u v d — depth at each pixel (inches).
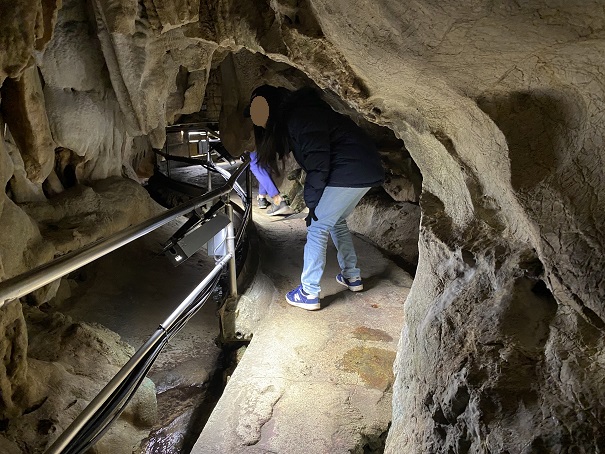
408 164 205.9
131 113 139.6
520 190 50.2
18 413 83.1
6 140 105.7
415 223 194.7
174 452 102.4
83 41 122.6
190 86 180.9
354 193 124.6
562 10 35.4
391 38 50.1
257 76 208.1
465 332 57.3
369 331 125.9
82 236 126.2
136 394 107.3
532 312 52.7
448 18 41.4
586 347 45.3
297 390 102.3
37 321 110.9
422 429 62.6
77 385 96.7
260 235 199.0
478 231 65.6
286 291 151.3
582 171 45.0
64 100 125.4
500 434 46.3
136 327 145.4
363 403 98.7
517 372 49.3
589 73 40.5
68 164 145.8
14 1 72.5
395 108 71.9
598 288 43.1
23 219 102.8
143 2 107.5
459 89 51.7
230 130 210.4
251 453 85.4
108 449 91.0
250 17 83.7
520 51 42.2
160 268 178.5
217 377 127.8
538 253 50.3
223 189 111.6
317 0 53.9
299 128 116.3
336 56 67.1
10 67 75.5
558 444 42.8
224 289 170.4
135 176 200.4
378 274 163.5
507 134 50.3
